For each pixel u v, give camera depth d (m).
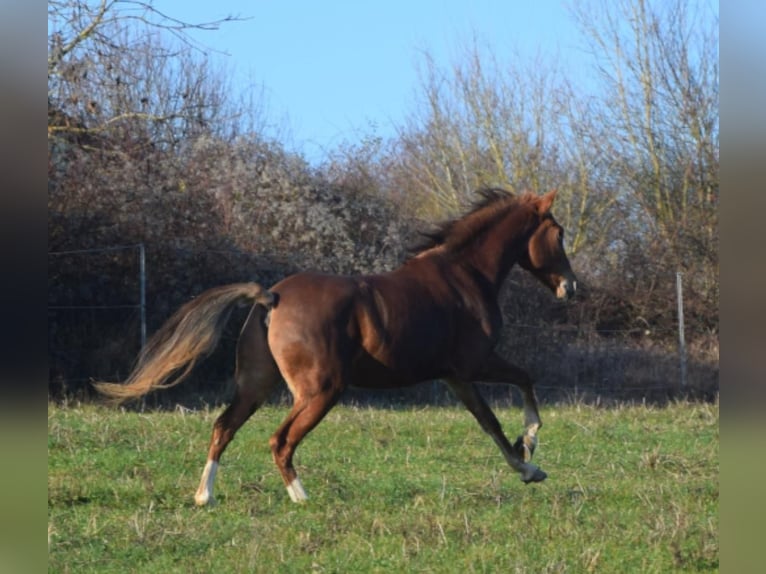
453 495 10.09
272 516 9.20
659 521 8.62
